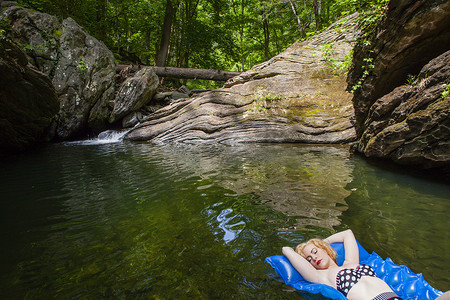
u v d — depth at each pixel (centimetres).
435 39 501
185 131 1129
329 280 223
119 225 336
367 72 618
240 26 2456
